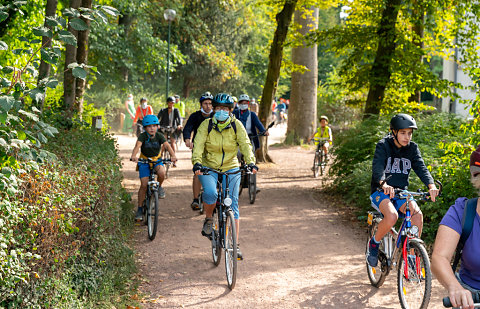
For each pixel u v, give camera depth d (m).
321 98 28.31
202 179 5.89
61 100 9.59
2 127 3.19
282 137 27.06
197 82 36.34
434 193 4.56
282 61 15.80
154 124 7.60
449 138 8.51
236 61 37.00
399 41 11.93
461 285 2.49
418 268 4.45
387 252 5.08
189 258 6.51
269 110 15.55
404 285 4.68
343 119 26.97
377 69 12.08
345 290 5.34
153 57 27.27
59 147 5.32
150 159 7.61
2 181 3.07
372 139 10.22
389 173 4.95
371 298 5.11
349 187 10.52
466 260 2.48
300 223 8.49
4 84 3.27
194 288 5.45
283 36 15.02
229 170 5.92
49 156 3.40
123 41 26.61
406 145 4.89
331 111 27.36
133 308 4.80
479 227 2.45
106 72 27.36
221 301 5.08
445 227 2.51
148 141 7.63
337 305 4.95
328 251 6.87
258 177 13.58
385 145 4.94
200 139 5.89
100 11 3.61
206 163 6.03
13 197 3.39
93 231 4.91
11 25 7.57
